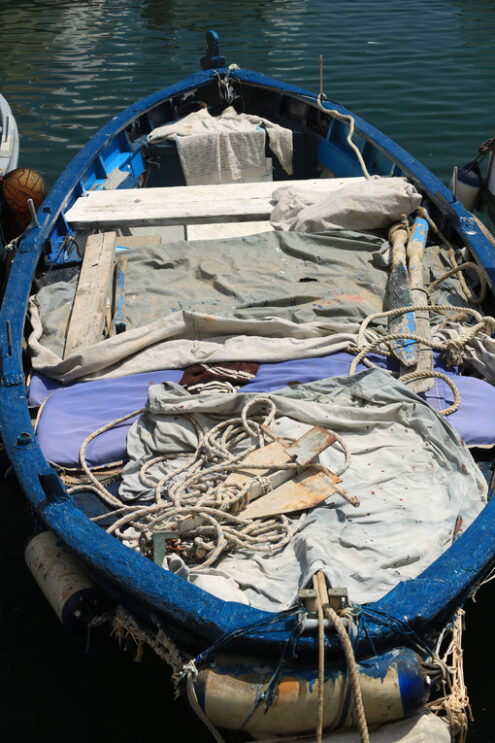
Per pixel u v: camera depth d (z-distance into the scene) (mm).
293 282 5242
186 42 15617
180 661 2943
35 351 4672
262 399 3977
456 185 7543
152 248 5691
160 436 3926
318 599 2693
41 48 15438
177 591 2902
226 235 6902
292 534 3406
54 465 3957
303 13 17641
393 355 4555
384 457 3785
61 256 6020
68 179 6691
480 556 3086
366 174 7004
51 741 3742
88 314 4891
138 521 3582
